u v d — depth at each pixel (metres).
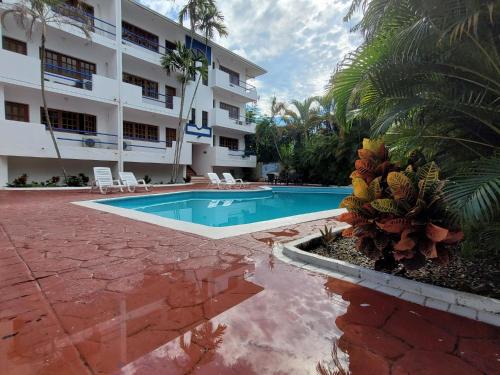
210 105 20.22
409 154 3.51
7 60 10.95
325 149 17.97
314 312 2.06
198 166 20.77
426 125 3.04
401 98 2.86
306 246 3.70
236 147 23.97
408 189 2.44
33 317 1.93
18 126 11.19
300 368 1.47
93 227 4.80
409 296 2.33
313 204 11.30
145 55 15.80
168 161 16.52
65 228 4.71
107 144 14.95
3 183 11.27
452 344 1.70
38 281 2.54
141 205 9.95
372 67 2.71
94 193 10.97
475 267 2.94
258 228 4.83
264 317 1.98
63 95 12.84
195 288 2.44
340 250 3.68
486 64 2.45
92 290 2.37
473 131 2.91
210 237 4.18
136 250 3.52
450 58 2.50
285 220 5.58
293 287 2.49
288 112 23.55
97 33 14.33
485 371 1.48
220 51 20.92
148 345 1.65
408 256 2.41
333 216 6.12
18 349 1.60
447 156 3.22
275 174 22.75
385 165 2.96
